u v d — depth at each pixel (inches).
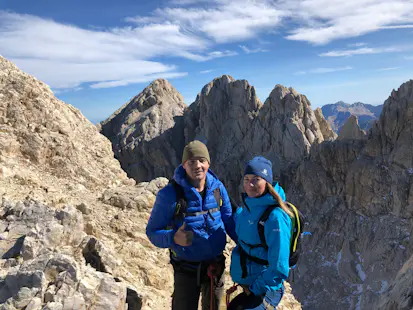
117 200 524.1
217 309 207.3
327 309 3937.0
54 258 216.5
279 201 174.9
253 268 182.4
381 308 311.0
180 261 203.0
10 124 746.8
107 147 989.8
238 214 200.7
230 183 5551.2
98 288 213.9
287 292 485.1
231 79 6446.9
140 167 6510.8
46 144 737.0
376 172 4485.7
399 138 4471.0
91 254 284.7
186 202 191.9
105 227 444.8
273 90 5826.8
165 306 313.1
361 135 4936.0
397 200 4259.4
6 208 326.3
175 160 6446.9
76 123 954.7
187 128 6658.5
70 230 298.4
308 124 5511.8
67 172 719.7
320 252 4534.9
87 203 520.1
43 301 194.5
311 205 5002.5
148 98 7485.2
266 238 174.1
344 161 4840.1
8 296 200.5
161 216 193.6
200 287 211.3
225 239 205.2
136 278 348.2
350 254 4298.7
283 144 5477.4
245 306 181.0
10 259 254.4
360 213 4576.8
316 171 5004.9
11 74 848.3
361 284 4035.4
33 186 576.4
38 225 287.3
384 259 3988.7
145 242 434.3
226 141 6107.3
